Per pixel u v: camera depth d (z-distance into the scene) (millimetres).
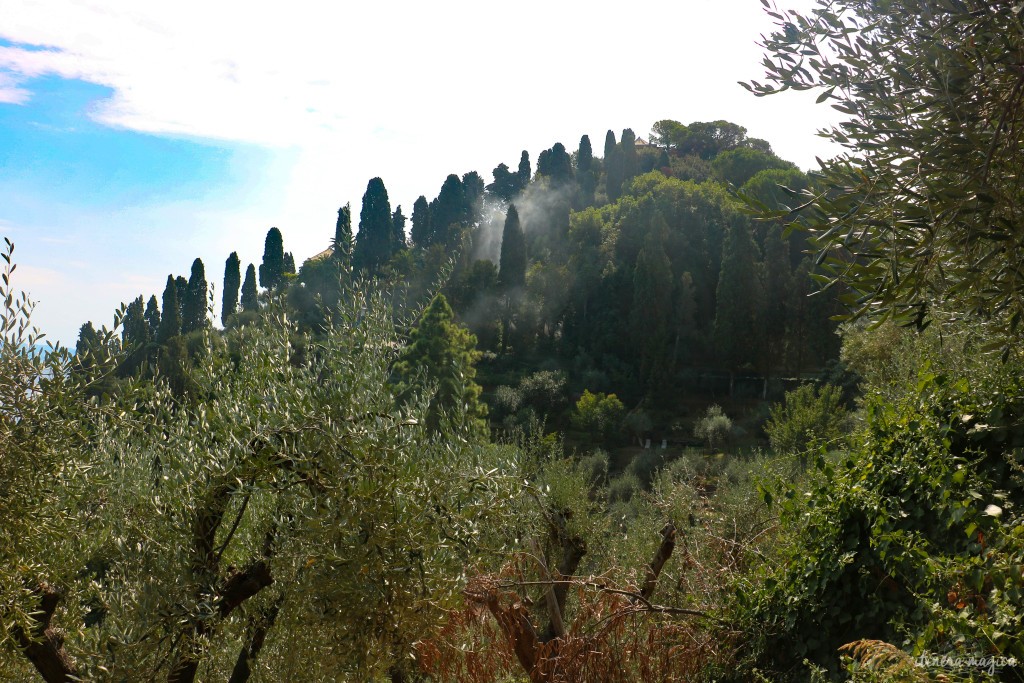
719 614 4273
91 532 2889
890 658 2705
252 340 2939
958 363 3889
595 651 4043
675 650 4113
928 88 2096
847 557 3578
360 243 83062
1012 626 2492
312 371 2955
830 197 2277
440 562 2756
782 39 2346
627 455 48344
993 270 2160
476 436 3232
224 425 2709
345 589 2498
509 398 52594
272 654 2924
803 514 4223
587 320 71625
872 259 2223
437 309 30625
